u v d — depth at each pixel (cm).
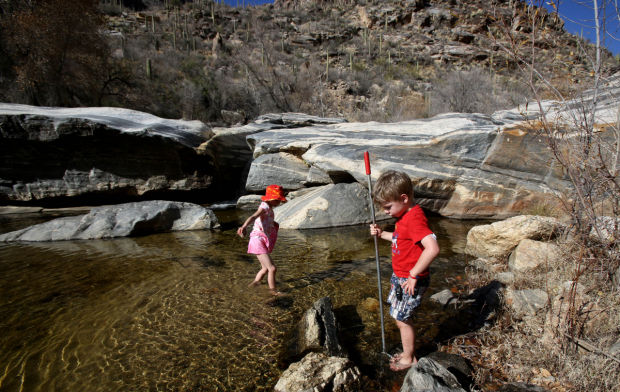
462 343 273
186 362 253
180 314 324
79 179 889
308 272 434
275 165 917
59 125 830
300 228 669
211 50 3744
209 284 395
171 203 680
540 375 220
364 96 2977
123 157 914
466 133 690
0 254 501
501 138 667
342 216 699
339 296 364
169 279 409
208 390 224
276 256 499
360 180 731
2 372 243
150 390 224
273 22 4819
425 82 3362
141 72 2525
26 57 1723
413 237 232
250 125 1246
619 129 282
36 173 857
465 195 702
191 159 985
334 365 228
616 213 284
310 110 2623
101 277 414
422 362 217
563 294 264
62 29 1706
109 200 936
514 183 675
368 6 4972
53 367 248
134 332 293
